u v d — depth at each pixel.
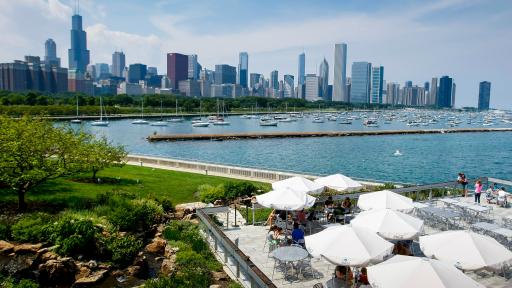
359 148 105.75
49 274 17.86
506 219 22.20
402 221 16.19
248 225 22.83
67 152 25.98
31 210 23.30
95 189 29.08
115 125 173.62
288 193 19.69
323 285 15.21
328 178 24.34
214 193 29.31
